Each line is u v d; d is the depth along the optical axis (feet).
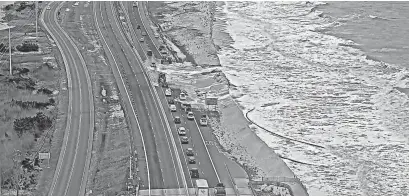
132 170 369.09
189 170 378.12
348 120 495.00
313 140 454.81
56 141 412.98
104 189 347.77
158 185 353.51
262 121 488.44
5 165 365.61
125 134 428.15
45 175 362.33
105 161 386.11
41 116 443.73
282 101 534.37
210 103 507.71
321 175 397.80
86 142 412.98
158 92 529.45
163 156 395.96
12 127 424.05
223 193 342.85
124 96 509.76
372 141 456.45
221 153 412.16
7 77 529.86
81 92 515.50
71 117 458.50
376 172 406.82
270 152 421.18
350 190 379.55
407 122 491.72
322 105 526.57
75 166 375.86
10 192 338.34
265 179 371.97
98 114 467.11
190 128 454.40
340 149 440.45
